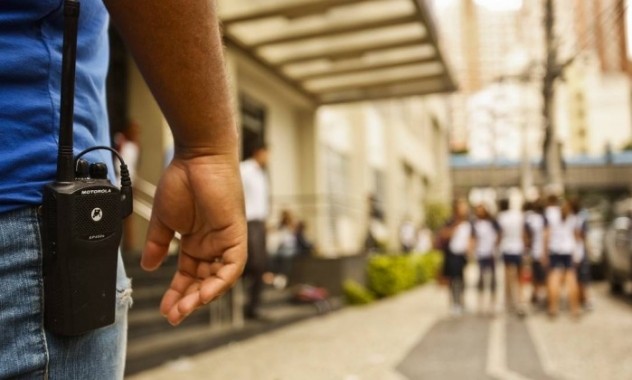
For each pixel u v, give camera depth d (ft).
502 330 25.85
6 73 2.62
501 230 32.60
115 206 2.93
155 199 3.51
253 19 30.48
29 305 2.58
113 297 2.91
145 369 16.89
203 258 3.59
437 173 124.88
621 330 25.45
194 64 3.03
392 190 71.41
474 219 33.17
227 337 21.30
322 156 48.73
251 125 39.63
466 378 16.28
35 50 2.72
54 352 2.67
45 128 2.73
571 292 29.37
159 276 22.65
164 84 3.07
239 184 3.44
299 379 16.07
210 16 3.05
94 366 2.90
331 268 36.04
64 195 2.66
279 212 42.52
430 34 33.68
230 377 16.19
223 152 3.37
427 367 17.70
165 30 2.92
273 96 42.88
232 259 3.44
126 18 2.91
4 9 2.64
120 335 3.16
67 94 2.77
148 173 28.32
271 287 32.86
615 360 18.72
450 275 32.32
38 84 2.74
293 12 29.71
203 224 3.48
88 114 3.13
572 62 47.14
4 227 2.53
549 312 29.86
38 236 2.64
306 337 23.52
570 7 46.88
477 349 20.86
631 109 154.40
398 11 31.45
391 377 16.37
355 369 17.42
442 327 26.84
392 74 41.27
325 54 36.22
